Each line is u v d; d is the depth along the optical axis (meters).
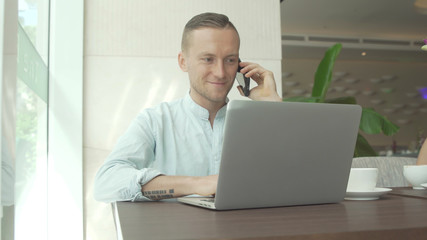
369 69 6.50
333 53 2.92
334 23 5.55
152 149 1.49
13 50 1.02
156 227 0.55
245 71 1.83
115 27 2.42
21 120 1.37
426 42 1.26
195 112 1.56
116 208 0.83
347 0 4.73
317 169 0.82
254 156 0.75
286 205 0.81
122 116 2.39
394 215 0.64
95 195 1.09
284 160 0.78
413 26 5.74
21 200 1.37
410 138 6.60
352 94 6.45
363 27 5.74
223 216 0.66
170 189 0.94
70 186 2.23
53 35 2.26
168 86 2.46
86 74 2.36
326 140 0.81
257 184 0.77
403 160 1.73
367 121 2.88
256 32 2.63
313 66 6.37
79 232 2.23
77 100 2.27
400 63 6.60
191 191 0.92
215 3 2.57
